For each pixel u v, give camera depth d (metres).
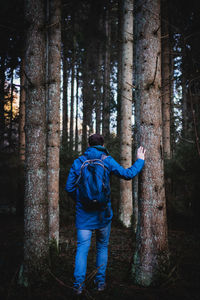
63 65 12.91
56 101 4.35
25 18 2.82
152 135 2.62
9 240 4.55
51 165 4.16
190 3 3.17
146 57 2.69
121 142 6.95
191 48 3.29
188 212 6.72
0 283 2.57
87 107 12.18
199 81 3.19
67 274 2.92
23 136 8.16
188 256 3.51
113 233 5.87
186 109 8.88
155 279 2.49
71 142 7.86
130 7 6.66
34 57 2.78
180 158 6.80
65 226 6.73
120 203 6.95
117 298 2.24
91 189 2.31
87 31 3.98
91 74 12.24
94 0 3.75
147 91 2.67
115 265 3.38
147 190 2.59
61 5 4.39
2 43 3.05
